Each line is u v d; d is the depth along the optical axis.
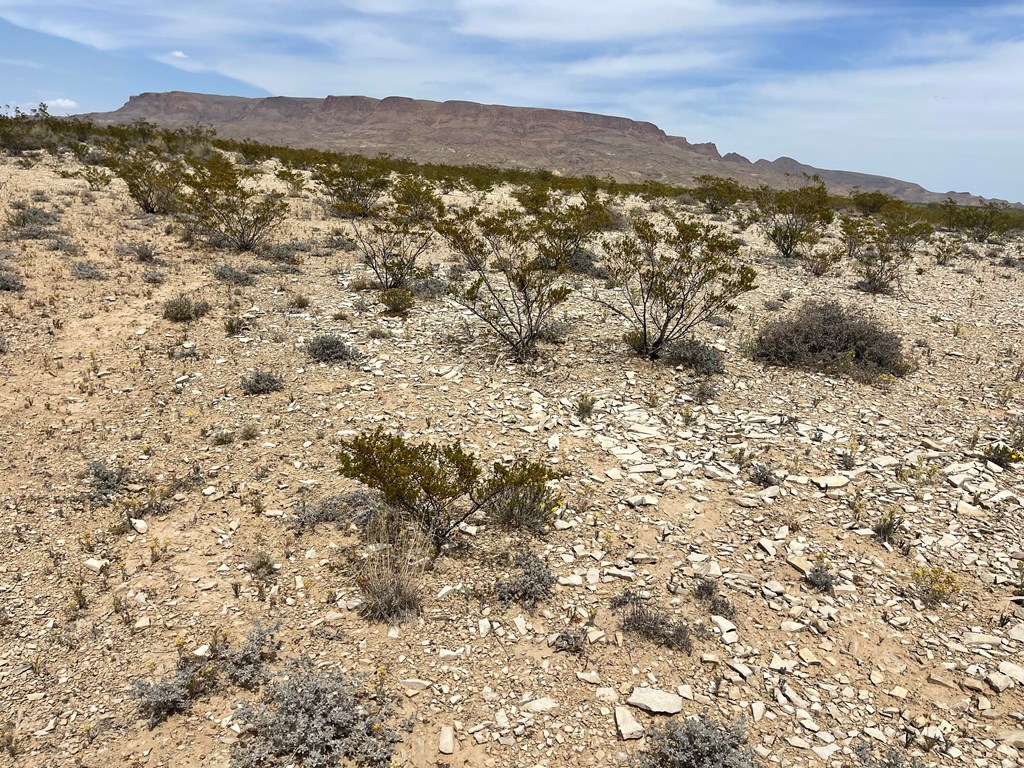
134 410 8.36
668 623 5.17
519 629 5.15
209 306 12.01
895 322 13.80
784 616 5.34
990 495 6.92
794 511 6.72
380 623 5.19
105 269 13.49
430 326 11.98
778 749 4.18
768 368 10.70
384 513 6.29
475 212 16.58
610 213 24.12
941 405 9.40
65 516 6.30
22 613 5.12
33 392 8.55
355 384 9.33
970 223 30.80
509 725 4.34
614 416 8.72
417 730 4.29
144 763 3.98
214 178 17.38
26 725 4.21
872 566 5.91
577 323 12.68
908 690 4.66
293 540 6.09
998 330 13.34
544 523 6.43
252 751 4.02
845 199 43.69
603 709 4.49
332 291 13.84
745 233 26.30
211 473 7.10
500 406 8.83
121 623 5.09
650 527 6.45
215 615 5.21
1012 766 4.05
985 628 5.18
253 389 8.94
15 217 16.31
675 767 4.04
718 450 7.93
